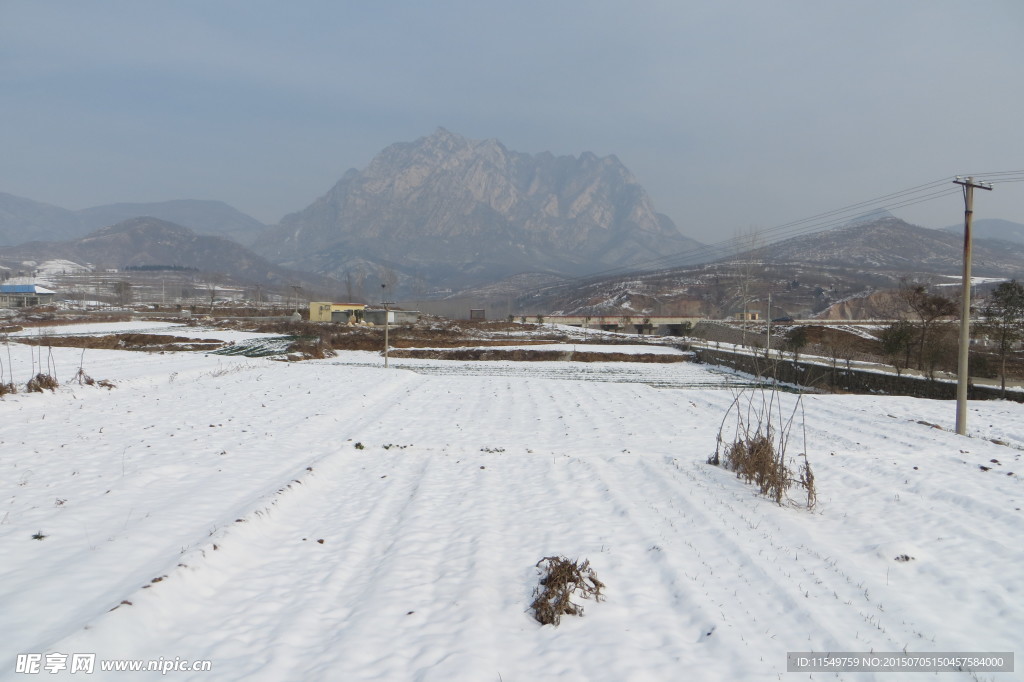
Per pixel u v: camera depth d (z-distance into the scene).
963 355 17.89
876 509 10.73
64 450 13.73
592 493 11.73
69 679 5.03
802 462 14.42
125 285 138.25
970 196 17.72
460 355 50.28
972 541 8.97
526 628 6.47
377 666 5.54
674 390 29.78
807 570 7.88
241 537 8.43
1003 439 17.64
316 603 6.88
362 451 15.30
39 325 66.19
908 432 18.41
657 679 5.43
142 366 32.94
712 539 9.01
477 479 12.75
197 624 6.29
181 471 12.23
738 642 6.04
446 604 6.86
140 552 7.71
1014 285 27.50
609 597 7.20
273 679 5.32
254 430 17.11
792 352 46.03
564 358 50.00
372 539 9.06
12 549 7.72
